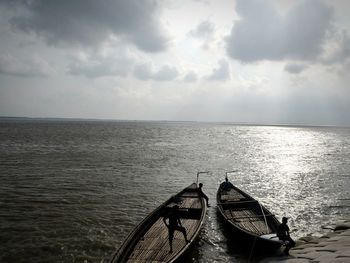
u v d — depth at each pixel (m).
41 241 17.42
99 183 32.53
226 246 17.56
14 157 49.69
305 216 23.59
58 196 26.77
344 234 18.03
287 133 189.38
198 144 87.38
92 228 19.58
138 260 13.65
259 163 51.56
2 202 24.47
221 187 27.00
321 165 50.16
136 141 91.06
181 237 16.20
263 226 18.72
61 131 131.25
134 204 25.34
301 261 14.28
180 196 24.14
